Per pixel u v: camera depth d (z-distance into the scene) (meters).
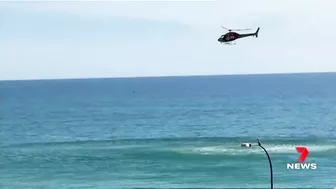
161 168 64.62
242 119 124.25
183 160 69.62
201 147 80.44
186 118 129.00
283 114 133.88
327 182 55.22
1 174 62.91
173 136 97.31
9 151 80.38
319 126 108.94
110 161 69.94
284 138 90.69
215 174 60.50
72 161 70.62
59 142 90.06
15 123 124.38
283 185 54.22
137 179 58.50
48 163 69.62
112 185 55.69
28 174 62.66
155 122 121.50
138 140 90.94
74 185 56.09
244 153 73.69
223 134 99.31
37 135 102.06
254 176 58.94
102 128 111.81
